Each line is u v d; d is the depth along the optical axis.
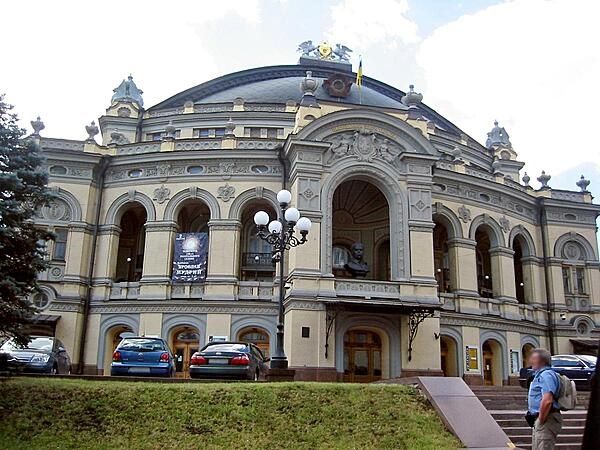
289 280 37.34
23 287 19.38
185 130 51.50
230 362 24.86
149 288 41.69
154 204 43.28
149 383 20.16
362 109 40.97
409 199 40.66
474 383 42.22
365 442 16.67
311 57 62.72
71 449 15.71
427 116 61.84
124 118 52.69
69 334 41.16
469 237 45.62
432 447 16.30
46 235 20.50
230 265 41.50
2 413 17.16
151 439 16.42
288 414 17.94
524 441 18.09
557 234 51.09
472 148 57.41
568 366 30.06
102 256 43.25
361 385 20.00
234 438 16.62
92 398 18.28
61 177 43.88
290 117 50.66
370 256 48.06
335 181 39.97
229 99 55.62
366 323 38.12
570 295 50.28
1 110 20.58
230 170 43.16
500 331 45.22
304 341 36.19
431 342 38.53
